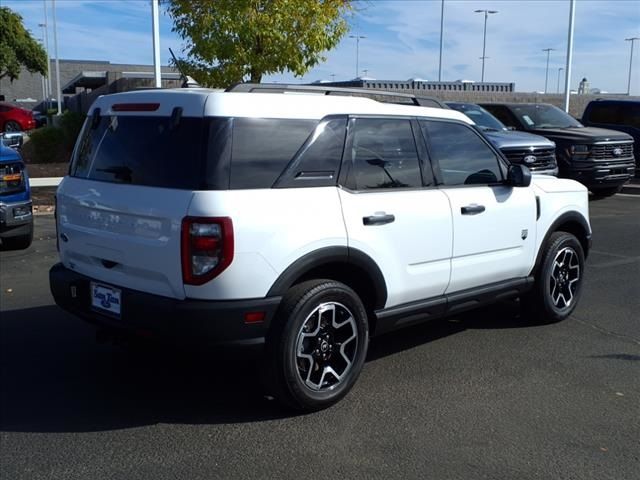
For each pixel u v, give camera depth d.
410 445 4.00
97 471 3.72
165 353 5.54
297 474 3.69
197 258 3.88
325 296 4.29
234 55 11.99
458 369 5.19
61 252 4.95
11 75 41.16
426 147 5.06
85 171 4.72
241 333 4.02
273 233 4.03
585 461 3.81
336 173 4.45
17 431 4.19
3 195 8.81
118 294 4.32
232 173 3.98
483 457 3.86
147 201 4.09
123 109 4.49
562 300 6.30
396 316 4.85
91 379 5.00
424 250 4.92
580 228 6.50
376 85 28.17
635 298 7.15
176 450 3.95
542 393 4.75
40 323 6.27
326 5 12.25
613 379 5.00
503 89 35.25
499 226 5.50
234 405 4.55
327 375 4.46
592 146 13.74
